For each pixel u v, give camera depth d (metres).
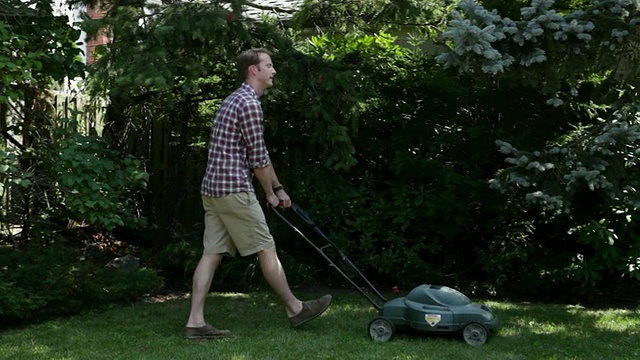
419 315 5.07
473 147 7.30
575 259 6.88
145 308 5.98
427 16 7.07
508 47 5.41
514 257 7.10
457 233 7.09
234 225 5.10
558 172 5.77
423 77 7.13
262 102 6.58
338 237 7.18
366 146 7.25
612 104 5.86
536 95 7.09
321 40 7.36
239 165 5.07
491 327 5.08
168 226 7.75
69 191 6.08
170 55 6.23
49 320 5.59
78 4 6.81
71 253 6.50
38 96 7.39
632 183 5.90
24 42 5.64
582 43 5.41
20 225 7.26
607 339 5.24
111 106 8.14
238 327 5.41
